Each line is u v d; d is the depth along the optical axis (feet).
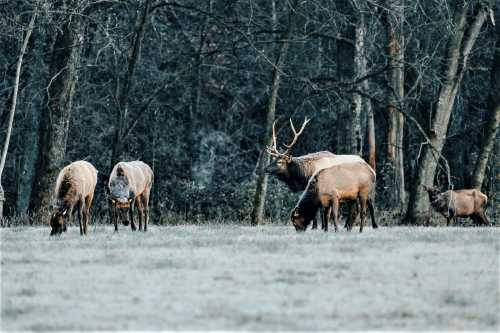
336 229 273.75
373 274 185.98
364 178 275.39
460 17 414.82
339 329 143.64
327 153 311.68
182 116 512.63
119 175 273.33
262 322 147.74
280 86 497.46
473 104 526.98
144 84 497.46
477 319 150.51
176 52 504.43
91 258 208.85
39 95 442.50
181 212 451.94
